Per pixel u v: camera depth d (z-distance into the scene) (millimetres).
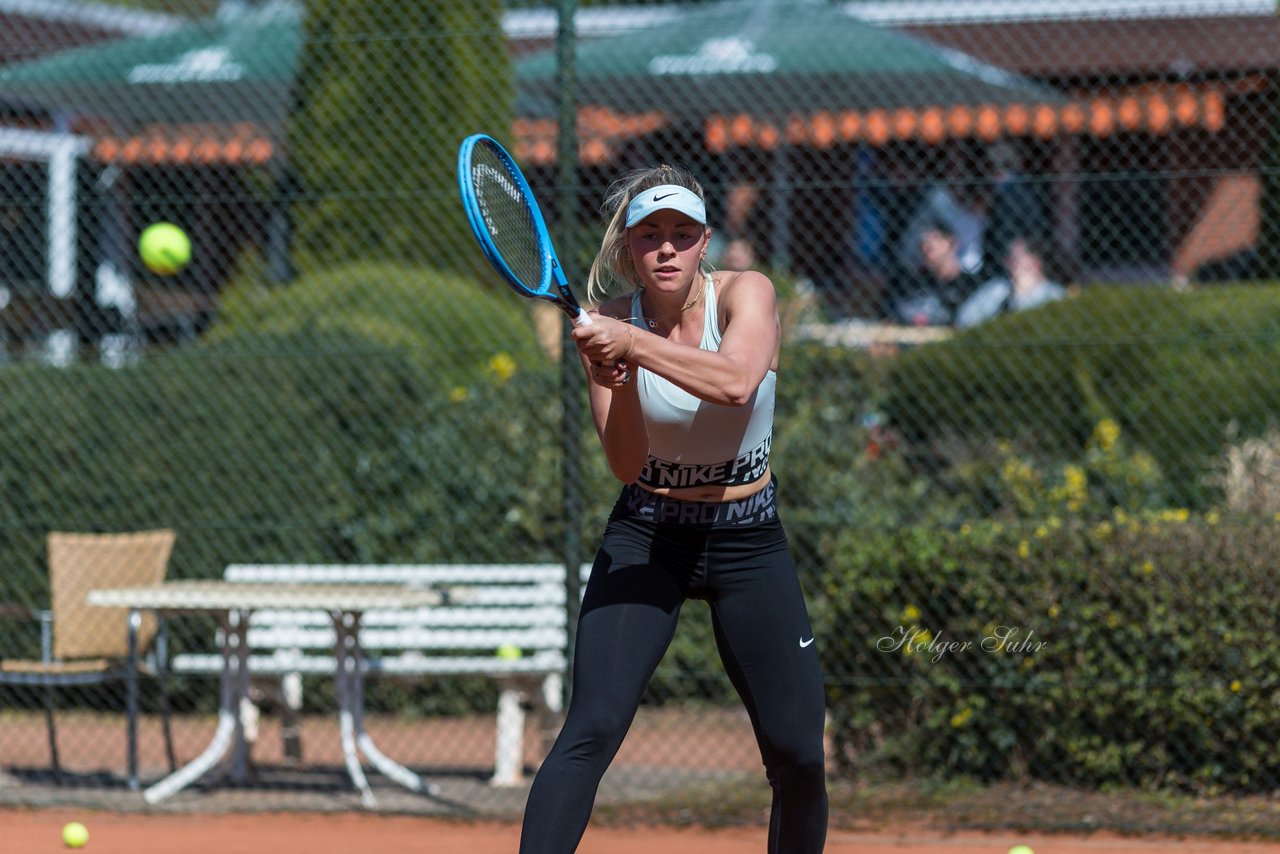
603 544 13836
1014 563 21812
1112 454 27141
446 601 21891
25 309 36188
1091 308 29344
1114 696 21516
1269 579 20969
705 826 20719
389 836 20422
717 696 28312
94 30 44656
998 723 22016
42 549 28297
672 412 13055
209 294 38031
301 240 34000
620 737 13188
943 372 29328
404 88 32844
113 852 19500
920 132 37625
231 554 28297
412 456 28484
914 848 19500
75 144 40969
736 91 36969
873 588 22516
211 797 22672
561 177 22016
